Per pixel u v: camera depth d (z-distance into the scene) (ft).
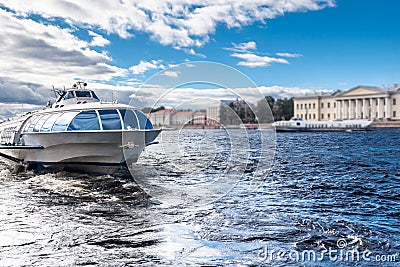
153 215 31.40
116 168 49.11
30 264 21.67
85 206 35.09
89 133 46.68
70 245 24.66
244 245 24.59
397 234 26.89
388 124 362.33
